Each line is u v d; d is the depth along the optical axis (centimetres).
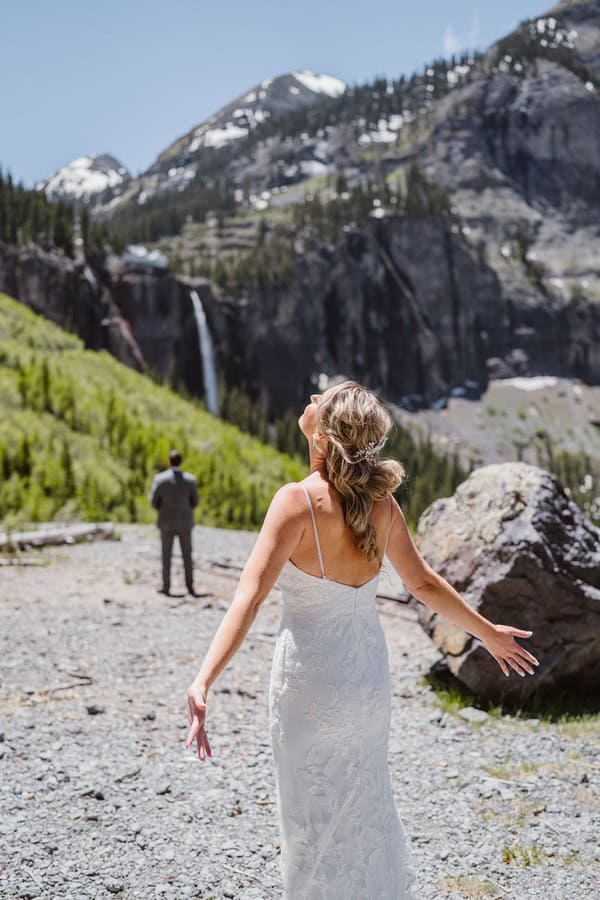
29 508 1733
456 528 694
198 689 242
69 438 2116
